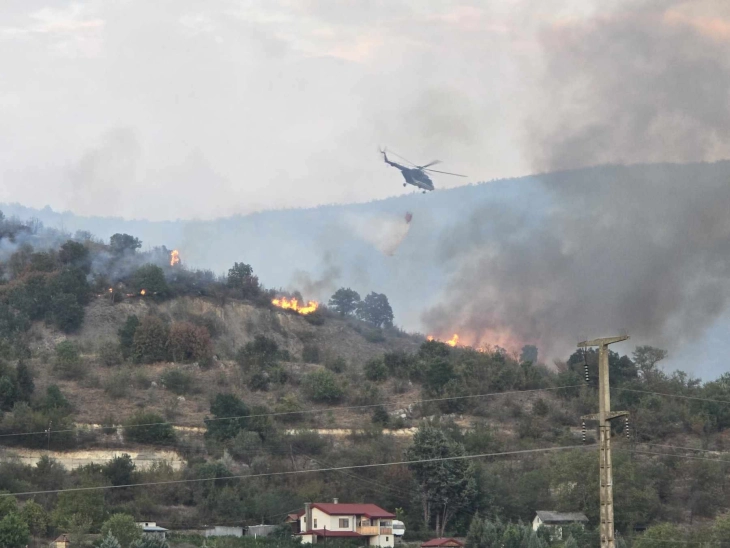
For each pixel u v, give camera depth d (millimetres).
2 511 109250
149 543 100500
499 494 130125
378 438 151750
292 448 144125
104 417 155750
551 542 112250
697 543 108688
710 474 135750
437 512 128250
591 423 161750
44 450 140500
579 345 64562
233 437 148875
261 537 114562
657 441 156625
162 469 132375
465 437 149875
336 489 132000
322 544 111938
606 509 60938
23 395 156125
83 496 115000
